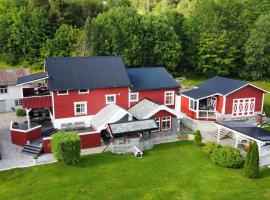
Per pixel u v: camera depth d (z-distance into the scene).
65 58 36.91
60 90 33.34
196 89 42.34
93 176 24.56
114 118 31.70
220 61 67.38
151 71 41.53
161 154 29.14
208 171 25.47
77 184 23.30
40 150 29.44
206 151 28.64
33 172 25.42
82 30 67.25
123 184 23.30
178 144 31.89
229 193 21.95
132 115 33.25
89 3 76.75
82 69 36.47
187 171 25.45
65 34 65.06
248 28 70.75
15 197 21.61
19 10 69.31
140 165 26.59
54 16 69.31
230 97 38.41
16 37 63.75
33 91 36.81
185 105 41.06
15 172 25.44
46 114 37.84
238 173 25.19
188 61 71.06
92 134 30.73
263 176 24.55
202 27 68.19
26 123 35.69
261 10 73.19
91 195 21.80
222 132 34.47
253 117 39.62
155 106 34.66
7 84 42.56
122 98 37.28
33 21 65.12
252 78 69.25
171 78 40.94
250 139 28.03
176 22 73.25
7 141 32.47
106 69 37.50
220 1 72.06
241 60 70.75
